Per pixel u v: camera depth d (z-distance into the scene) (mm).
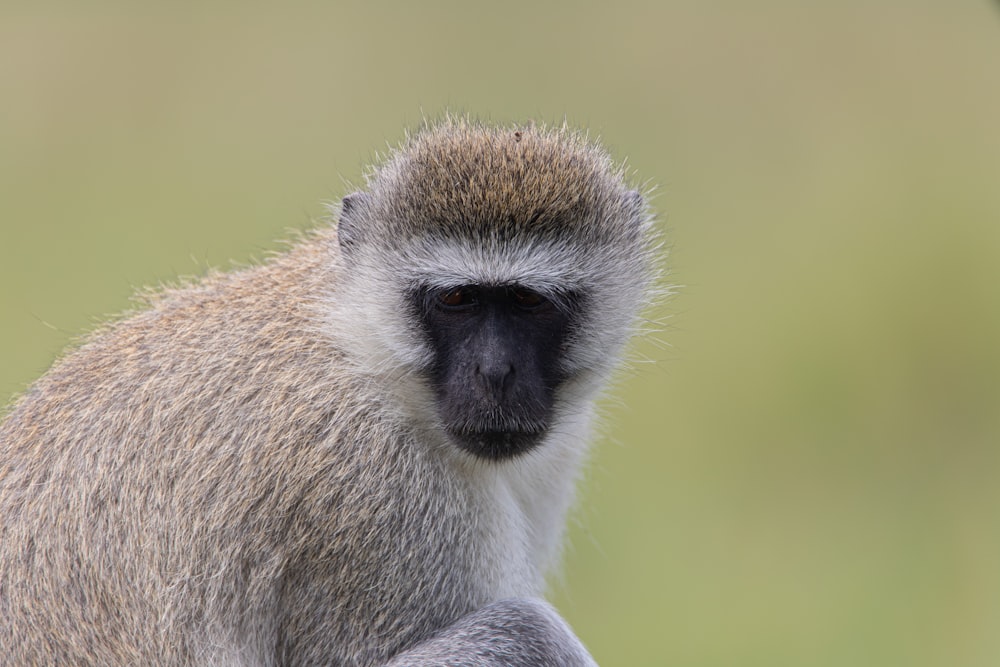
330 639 10055
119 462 10133
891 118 24375
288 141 22734
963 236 22203
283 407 10156
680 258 22234
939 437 19594
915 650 16422
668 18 25562
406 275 10336
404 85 23781
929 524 18172
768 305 21266
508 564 10648
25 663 9977
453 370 10227
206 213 21359
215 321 10578
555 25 24625
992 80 24875
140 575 10000
